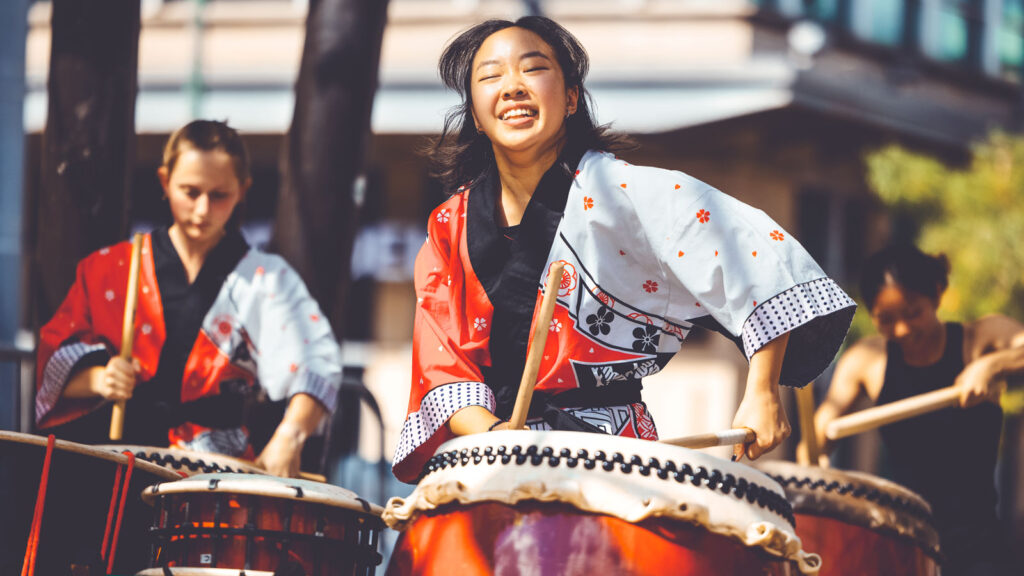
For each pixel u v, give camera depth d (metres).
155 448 5.50
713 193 4.88
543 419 4.99
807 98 18.50
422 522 4.41
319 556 4.73
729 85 18.66
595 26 21.38
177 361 6.38
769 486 4.41
